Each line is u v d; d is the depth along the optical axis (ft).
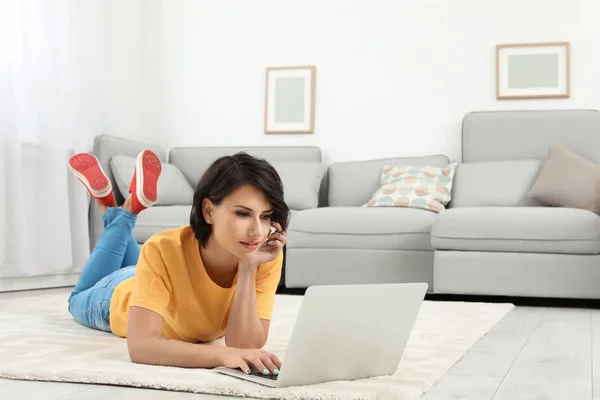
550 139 14.52
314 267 13.10
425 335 7.54
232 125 17.20
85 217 14.42
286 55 16.93
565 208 11.66
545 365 5.91
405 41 16.19
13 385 4.84
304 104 16.67
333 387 4.73
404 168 14.57
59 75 13.96
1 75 12.55
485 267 11.62
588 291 11.19
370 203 14.12
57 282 14.07
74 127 14.51
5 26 12.64
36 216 13.39
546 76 15.34
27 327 7.78
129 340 5.44
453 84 15.88
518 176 14.14
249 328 5.63
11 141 12.66
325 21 16.69
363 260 12.86
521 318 9.55
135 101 17.42
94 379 4.89
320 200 15.93
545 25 15.46
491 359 6.23
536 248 11.36
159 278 5.49
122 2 16.97
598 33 15.16
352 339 4.90
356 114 16.40
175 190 15.02
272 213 5.22
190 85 17.51
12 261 12.69
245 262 5.60
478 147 14.96
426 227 12.60
